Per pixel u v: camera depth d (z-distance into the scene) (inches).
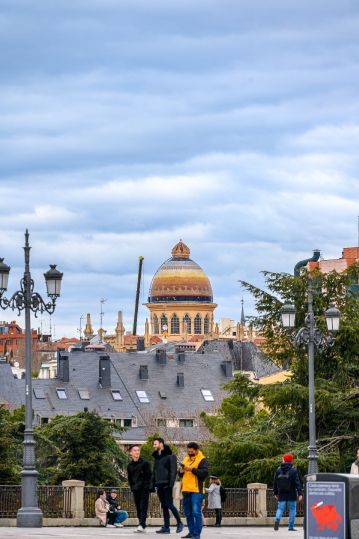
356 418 4616.1
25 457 2785.4
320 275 4965.6
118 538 2220.7
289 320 3560.5
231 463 4490.7
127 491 3358.8
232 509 3491.6
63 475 5487.2
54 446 5570.9
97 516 3142.2
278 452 4493.1
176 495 3398.1
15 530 2556.6
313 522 1935.3
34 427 5728.3
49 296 2962.6
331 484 1925.4
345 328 4662.9
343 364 4734.3
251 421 6205.7
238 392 4852.4
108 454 5782.5
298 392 4576.8
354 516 1921.8
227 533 2637.8
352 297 4945.9
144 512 2396.7
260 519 3486.7
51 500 3154.5
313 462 3437.5
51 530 2573.8
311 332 3513.8
